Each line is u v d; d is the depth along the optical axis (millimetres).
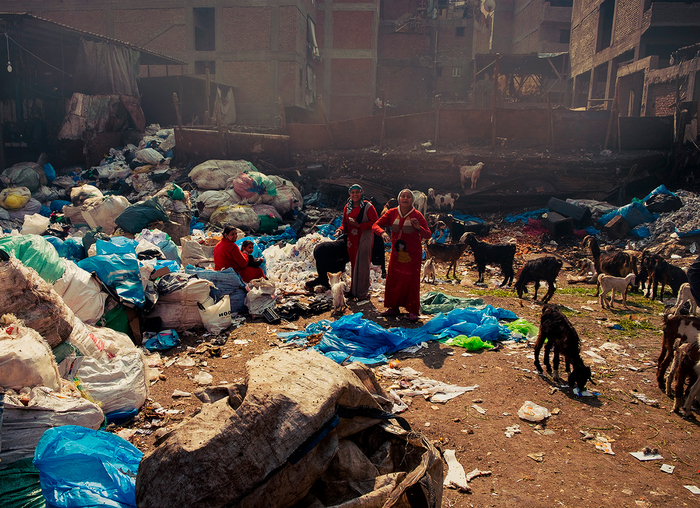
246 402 2533
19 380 3385
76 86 19156
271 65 28406
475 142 17484
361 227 7602
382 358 5695
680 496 3344
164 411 4387
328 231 12805
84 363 4379
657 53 26844
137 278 6047
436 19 39188
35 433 3133
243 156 16938
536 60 34281
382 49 39781
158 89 22953
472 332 6352
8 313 4066
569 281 10234
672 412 4543
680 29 24297
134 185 15648
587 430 4195
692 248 11555
